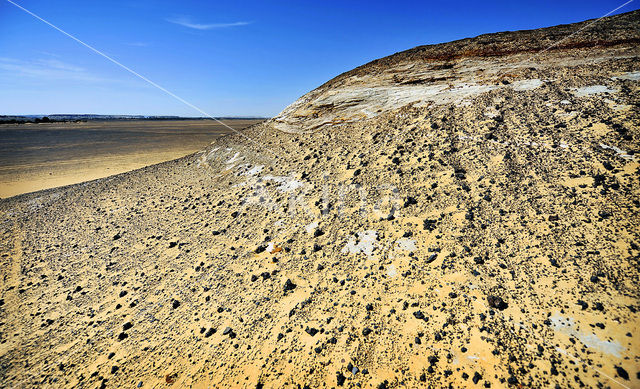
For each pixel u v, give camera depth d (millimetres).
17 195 16547
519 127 7836
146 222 10180
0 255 9336
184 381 4336
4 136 50281
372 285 5227
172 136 53062
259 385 4016
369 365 3947
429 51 15758
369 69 16281
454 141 8336
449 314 4309
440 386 3494
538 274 4434
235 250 7398
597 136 6562
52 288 7344
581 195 5426
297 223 7699
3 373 5031
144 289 6723
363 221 6914
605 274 4070
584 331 3559
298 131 14055
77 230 10500
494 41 14359
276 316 5113
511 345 3682
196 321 5469
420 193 7059
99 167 24172
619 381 3018
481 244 5285
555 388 3139
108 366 4871
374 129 10938
